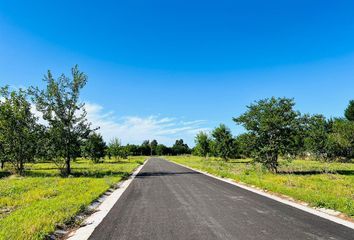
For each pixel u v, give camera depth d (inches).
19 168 1098.7
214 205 430.3
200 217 352.5
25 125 1081.4
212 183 735.7
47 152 1060.5
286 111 1043.9
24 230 283.3
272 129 1032.2
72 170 1256.2
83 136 1093.1
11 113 1061.8
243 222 324.2
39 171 1252.5
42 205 419.2
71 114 1082.1
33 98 1061.1
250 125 1053.2
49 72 1063.0
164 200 484.1
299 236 268.5
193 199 487.8
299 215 358.0
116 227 313.0
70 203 434.9
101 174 1050.1
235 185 687.7
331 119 2536.9
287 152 1038.4
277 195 526.3
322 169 1176.8
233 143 2005.4
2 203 454.6
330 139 1801.2
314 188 597.0
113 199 508.4
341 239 258.7
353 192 545.3
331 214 365.4
